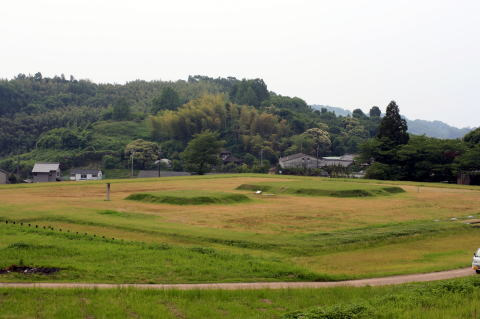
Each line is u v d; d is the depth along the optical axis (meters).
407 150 97.19
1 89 199.12
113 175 136.00
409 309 16.81
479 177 91.75
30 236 30.80
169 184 83.44
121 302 17.33
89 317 16.00
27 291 18.34
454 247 32.88
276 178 97.75
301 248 30.38
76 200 55.62
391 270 25.45
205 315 16.39
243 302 18.05
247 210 49.16
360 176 119.69
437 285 19.97
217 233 34.44
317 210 49.72
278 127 170.75
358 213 47.78
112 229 35.78
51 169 116.56
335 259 28.36
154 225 37.41
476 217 45.97
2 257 24.59
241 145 162.00
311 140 164.88
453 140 104.88
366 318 15.96
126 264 24.03
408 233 36.28
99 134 170.38
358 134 186.75
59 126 181.12
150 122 175.88
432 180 99.31
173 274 22.47
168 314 16.27
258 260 25.78
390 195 67.00
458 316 16.30
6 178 102.94
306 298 18.66
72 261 24.27
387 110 106.31
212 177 99.00
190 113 166.12
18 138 167.25
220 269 23.56
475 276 21.69
